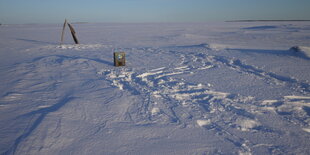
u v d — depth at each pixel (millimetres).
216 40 18594
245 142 2430
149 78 5395
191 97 3971
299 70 6105
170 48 11672
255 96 4008
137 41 18031
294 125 2881
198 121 2957
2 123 2754
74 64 7148
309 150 2305
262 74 5789
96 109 3277
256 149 2299
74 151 2166
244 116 3135
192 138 2492
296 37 20453
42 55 9500
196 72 6027
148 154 2150
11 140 2332
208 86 4633
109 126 2738
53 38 21234
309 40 17312
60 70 6238
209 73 5895
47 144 2264
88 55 9273
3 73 5902
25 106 3387
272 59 7805
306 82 4898
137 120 2949
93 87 4496
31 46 13484
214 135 2578
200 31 37000
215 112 3266
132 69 6363
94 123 2803
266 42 15977
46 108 3311
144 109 3346
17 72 6004
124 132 2592
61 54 9688
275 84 4867
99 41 17922
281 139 2514
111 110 3262
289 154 2225
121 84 4836
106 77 5398
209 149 2275
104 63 7371
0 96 3893
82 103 3496
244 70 6395
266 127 2809
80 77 5391
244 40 18234
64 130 2572
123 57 6824
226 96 4047
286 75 5508
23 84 4727
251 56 8461
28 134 2455
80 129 2623
